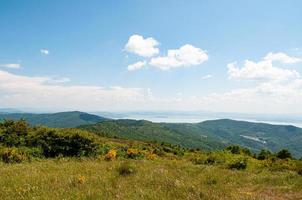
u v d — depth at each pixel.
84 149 24.89
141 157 27.25
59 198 9.45
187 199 9.70
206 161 29.03
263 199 10.98
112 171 15.29
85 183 11.83
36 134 24.94
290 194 13.48
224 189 12.38
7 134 24.38
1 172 14.46
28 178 12.70
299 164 25.06
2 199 9.33
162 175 14.38
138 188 10.94
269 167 26.02
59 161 20.58
